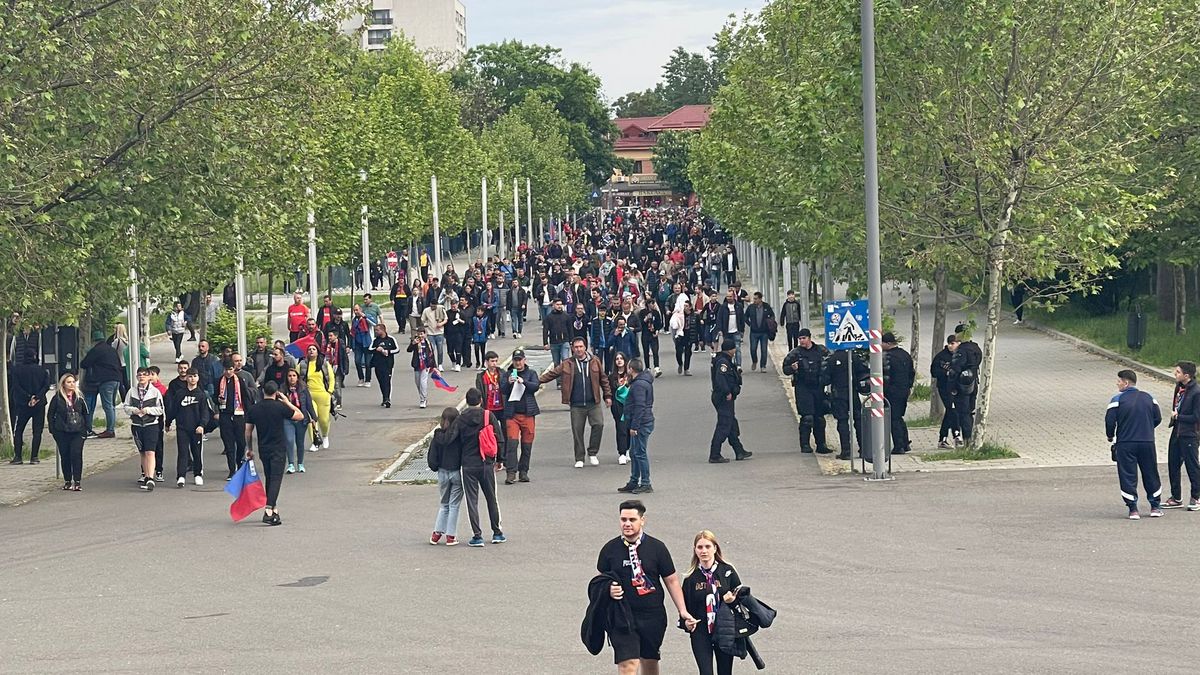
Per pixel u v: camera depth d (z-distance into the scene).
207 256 28.59
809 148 25.02
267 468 20.17
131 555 17.91
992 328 24.25
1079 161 24.08
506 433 23.69
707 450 26.75
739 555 16.61
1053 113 23.67
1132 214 25.05
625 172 152.38
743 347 47.09
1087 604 13.60
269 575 16.41
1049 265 24.09
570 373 25.33
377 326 34.28
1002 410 30.27
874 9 23.77
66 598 15.35
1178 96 31.53
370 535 19.12
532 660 12.03
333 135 46.16
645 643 10.48
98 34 22.56
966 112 23.89
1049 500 19.88
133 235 25.23
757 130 33.47
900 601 13.96
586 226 129.75
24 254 22.11
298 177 30.31
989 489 21.02
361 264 62.81
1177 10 24.58
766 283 59.28
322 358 28.33
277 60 26.25
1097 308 48.47
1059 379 35.12
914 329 33.16
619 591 10.37
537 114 127.81
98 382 29.95
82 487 24.03
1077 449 24.64
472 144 92.25
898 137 24.38
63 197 23.17
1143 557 15.80
